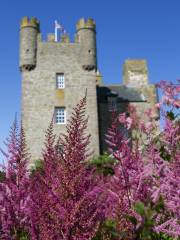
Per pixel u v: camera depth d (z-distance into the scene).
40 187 3.36
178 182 3.53
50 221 3.07
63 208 2.93
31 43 45.28
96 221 3.10
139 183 3.24
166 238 3.30
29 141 42.38
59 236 2.97
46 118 43.62
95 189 3.11
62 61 45.75
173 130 4.19
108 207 3.30
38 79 44.78
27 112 43.53
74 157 3.08
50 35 46.09
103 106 47.72
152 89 52.34
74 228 2.97
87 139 3.17
